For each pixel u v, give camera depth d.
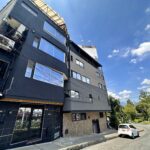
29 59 10.51
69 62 16.66
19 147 8.48
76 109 14.66
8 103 8.62
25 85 9.60
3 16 10.77
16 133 8.77
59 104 12.91
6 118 8.27
